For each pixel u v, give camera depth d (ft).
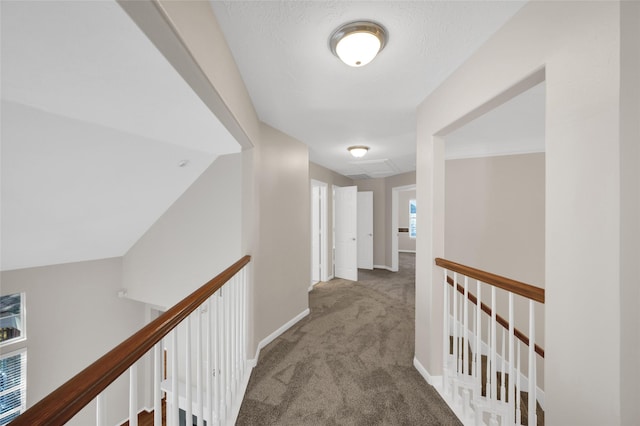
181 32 2.80
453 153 12.14
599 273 2.85
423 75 5.70
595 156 2.89
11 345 9.67
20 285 9.87
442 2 3.79
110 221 10.03
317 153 13.05
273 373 6.92
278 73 5.65
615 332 2.71
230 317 5.29
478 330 5.18
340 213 18.35
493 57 4.43
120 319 12.82
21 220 7.77
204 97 4.18
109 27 3.61
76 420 10.87
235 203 9.86
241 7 3.83
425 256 6.67
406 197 30.60
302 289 10.91
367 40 4.31
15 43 3.86
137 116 6.28
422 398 5.96
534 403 3.97
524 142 10.73
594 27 2.91
